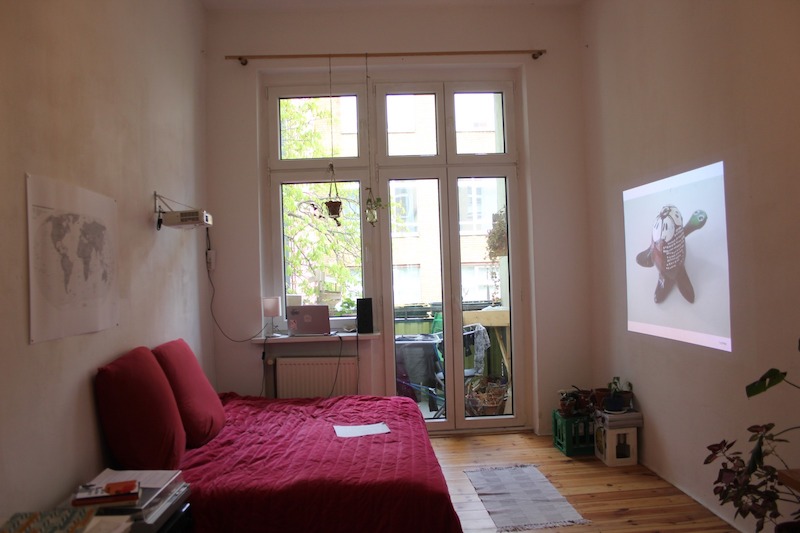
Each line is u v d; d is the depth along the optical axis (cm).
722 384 251
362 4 387
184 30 338
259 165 392
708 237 257
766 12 218
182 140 330
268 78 401
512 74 412
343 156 404
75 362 198
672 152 287
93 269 212
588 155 395
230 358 382
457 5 395
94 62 220
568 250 399
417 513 191
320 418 296
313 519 191
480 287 408
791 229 208
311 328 377
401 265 406
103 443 215
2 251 158
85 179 210
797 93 204
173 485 183
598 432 343
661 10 294
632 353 338
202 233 365
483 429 405
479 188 410
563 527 252
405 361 406
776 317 216
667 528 248
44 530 139
